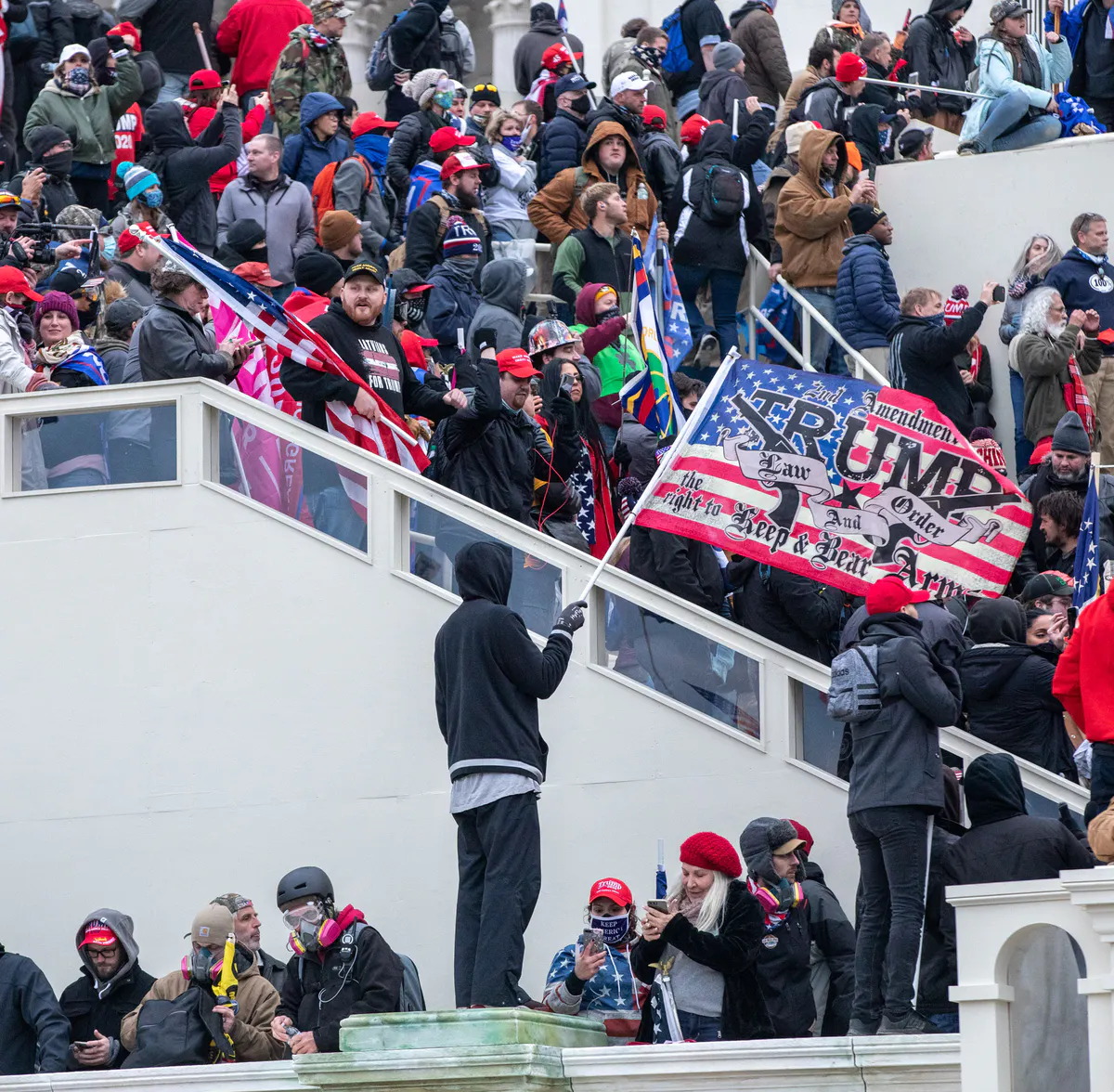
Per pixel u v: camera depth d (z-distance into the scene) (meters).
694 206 56.84
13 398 43.75
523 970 39.00
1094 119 62.22
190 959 35.78
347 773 40.97
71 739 42.44
